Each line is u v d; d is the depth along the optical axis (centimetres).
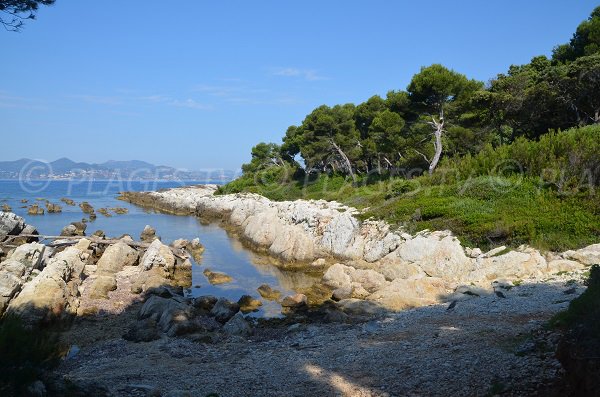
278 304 2606
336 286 2933
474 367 1224
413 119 5284
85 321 2208
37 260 2820
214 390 1294
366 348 1599
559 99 4253
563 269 2395
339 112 7006
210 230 5853
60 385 1057
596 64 3791
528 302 1902
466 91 4731
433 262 2884
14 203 9075
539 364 1127
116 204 9688
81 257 3331
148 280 2809
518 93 4325
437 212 3369
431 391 1128
